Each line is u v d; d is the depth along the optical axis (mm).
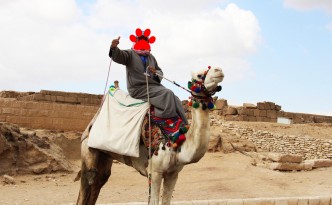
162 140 5965
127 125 6215
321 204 11555
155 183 5973
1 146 15648
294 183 17594
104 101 6730
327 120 35656
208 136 5836
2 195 12500
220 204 10242
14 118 23812
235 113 29594
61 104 24641
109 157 6699
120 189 14992
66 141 21109
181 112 6285
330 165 21844
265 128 28141
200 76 5816
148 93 6219
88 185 6652
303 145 25391
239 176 18328
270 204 10812
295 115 33344
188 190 15461
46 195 13000
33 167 16375
